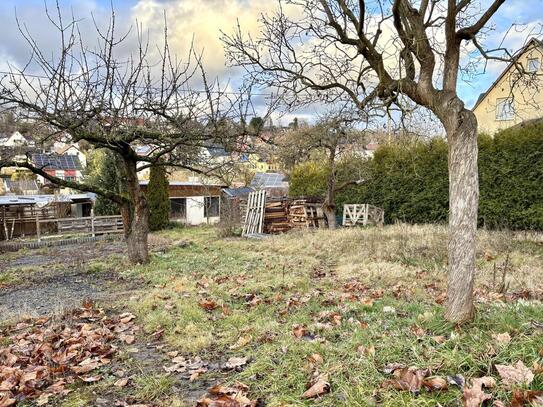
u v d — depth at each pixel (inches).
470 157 121.8
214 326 159.5
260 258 332.5
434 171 499.2
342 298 188.1
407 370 94.3
